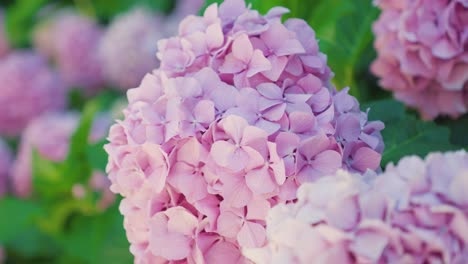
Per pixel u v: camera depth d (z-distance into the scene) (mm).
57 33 1750
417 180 662
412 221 652
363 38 973
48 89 1689
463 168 660
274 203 734
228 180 727
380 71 930
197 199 736
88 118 1093
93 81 1738
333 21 969
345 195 662
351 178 676
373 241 647
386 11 917
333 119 751
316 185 683
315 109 756
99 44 1730
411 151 832
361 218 658
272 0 910
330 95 762
